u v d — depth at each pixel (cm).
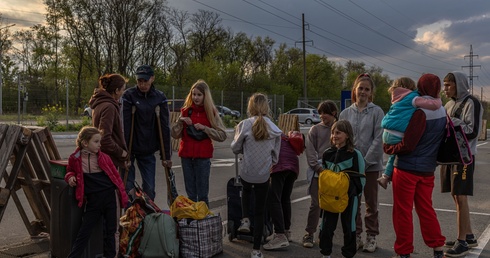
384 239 608
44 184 523
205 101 564
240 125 512
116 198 459
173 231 482
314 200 559
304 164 1458
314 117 4578
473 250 559
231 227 570
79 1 4519
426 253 550
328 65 7219
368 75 559
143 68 537
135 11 4638
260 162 498
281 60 6931
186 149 565
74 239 450
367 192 552
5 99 2208
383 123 491
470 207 820
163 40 5212
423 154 484
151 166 565
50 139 529
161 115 551
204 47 6162
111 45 4675
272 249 546
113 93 492
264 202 507
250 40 6550
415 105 473
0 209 471
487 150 2180
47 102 2342
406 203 490
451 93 545
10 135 467
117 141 491
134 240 473
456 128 496
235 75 5603
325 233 485
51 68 5212
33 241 556
